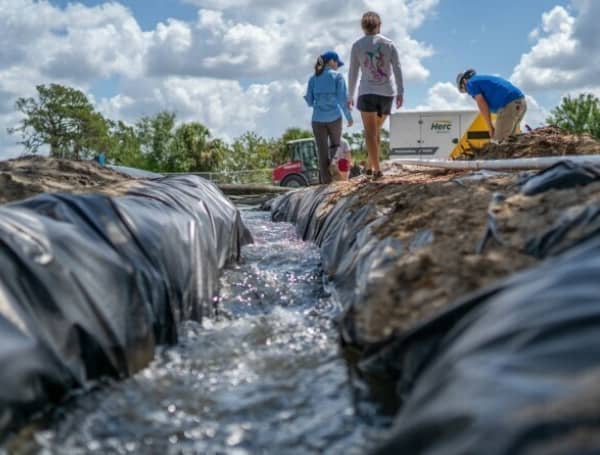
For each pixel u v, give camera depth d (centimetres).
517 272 253
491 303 188
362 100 646
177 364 294
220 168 5275
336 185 800
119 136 6988
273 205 1100
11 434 201
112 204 344
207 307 384
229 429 223
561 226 271
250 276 476
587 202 292
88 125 7044
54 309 241
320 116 926
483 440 129
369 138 662
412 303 259
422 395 171
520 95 798
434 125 1973
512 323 164
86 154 7019
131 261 311
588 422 120
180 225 410
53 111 7006
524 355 150
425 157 1983
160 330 314
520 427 126
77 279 262
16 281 236
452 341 190
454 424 142
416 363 219
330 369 278
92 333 253
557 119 3381
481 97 815
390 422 221
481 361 157
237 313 396
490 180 427
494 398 139
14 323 220
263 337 337
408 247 338
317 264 527
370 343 253
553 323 154
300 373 276
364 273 354
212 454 206
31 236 258
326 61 912
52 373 224
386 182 595
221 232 533
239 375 277
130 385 261
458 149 1875
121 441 213
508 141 751
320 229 653
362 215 490
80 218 318
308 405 241
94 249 287
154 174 995
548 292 168
